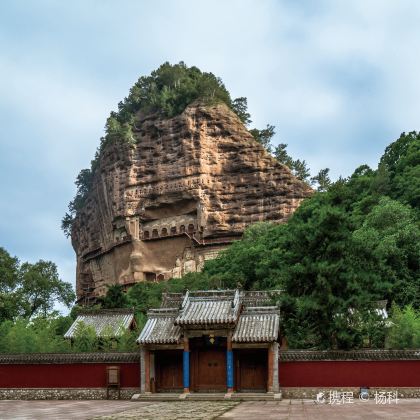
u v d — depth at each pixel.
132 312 69.56
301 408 33.22
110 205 167.75
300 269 45.84
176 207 159.25
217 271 119.50
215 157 158.00
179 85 169.62
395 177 111.81
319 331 46.47
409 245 79.12
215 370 45.50
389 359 42.22
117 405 38.31
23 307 103.38
